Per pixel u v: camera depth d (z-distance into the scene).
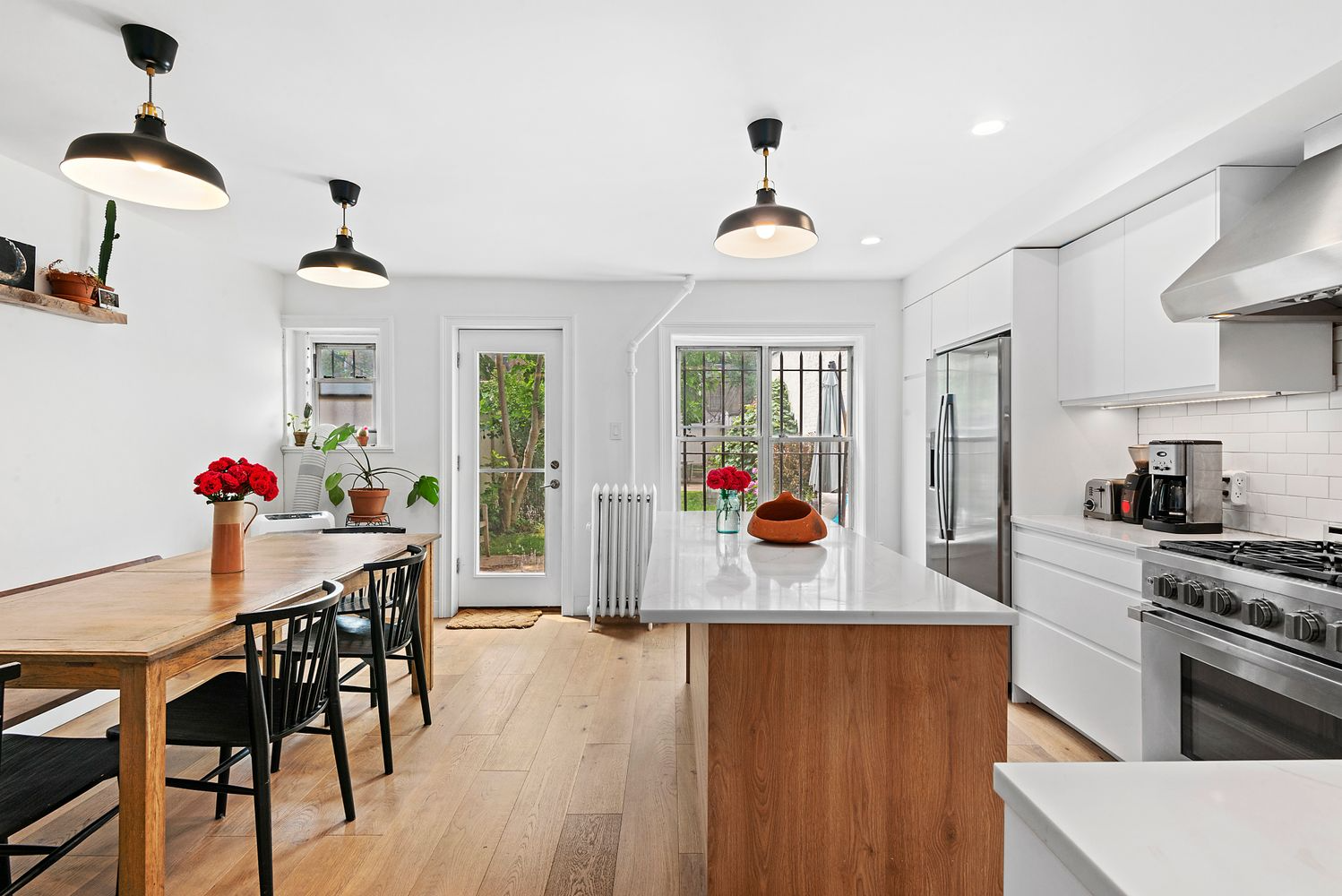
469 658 4.09
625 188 3.27
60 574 3.13
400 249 4.27
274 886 1.99
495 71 2.22
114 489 3.44
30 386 2.99
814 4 1.87
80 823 2.32
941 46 2.07
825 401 5.45
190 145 2.79
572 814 2.38
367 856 2.14
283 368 4.93
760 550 2.50
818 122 2.57
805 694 1.70
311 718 2.18
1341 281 1.83
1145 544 2.49
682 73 2.23
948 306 4.22
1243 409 2.88
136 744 1.71
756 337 5.16
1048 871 0.63
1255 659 1.95
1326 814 0.62
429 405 4.98
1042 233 3.22
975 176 3.10
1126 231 2.95
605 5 1.88
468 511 5.13
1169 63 2.16
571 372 5.04
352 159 2.93
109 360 3.41
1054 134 2.68
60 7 1.89
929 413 4.33
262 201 3.42
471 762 2.78
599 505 4.87
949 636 1.70
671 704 3.38
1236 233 2.25
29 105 2.44
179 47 2.08
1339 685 1.70
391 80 2.28
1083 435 3.46
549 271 4.77
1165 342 2.73
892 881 1.71
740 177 3.14
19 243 2.94
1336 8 1.83
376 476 4.96
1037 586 3.24
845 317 5.04
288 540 3.49
